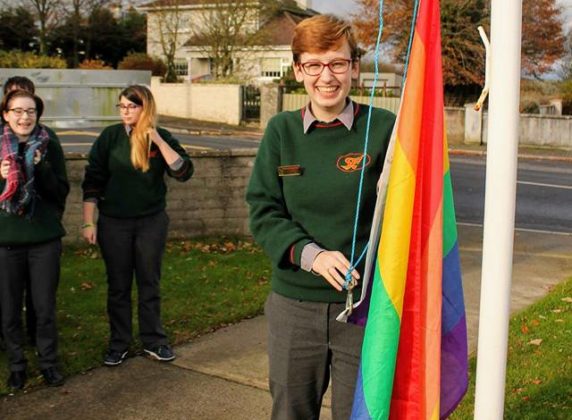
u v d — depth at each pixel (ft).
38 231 13.97
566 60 94.27
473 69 84.58
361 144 8.36
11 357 14.39
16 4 109.09
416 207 7.39
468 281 22.24
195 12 103.71
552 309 18.97
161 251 15.90
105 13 116.37
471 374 14.42
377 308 7.39
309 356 8.60
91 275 22.38
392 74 89.92
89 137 54.60
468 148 70.03
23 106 13.62
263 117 82.28
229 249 26.32
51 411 13.44
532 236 30.96
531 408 12.78
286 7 128.06
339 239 8.35
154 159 15.49
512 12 6.76
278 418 8.92
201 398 14.02
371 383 7.39
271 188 8.64
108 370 15.37
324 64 8.13
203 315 18.92
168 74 100.83
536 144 74.59
